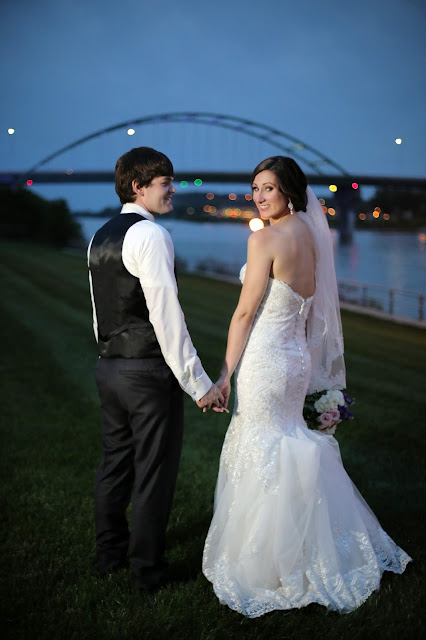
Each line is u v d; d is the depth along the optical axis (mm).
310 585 2330
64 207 50500
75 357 7656
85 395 5781
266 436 2402
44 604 2365
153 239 2275
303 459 2340
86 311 12359
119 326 2367
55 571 2596
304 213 2555
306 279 2484
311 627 2193
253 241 2379
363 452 4133
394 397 5773
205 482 3629
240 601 2293
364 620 2209
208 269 26312
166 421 2398
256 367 2412
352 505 2465
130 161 2420
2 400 5574
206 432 4699
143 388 2355
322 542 2348
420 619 2195
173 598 2361
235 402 2514
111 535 2598
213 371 7035
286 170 2426
